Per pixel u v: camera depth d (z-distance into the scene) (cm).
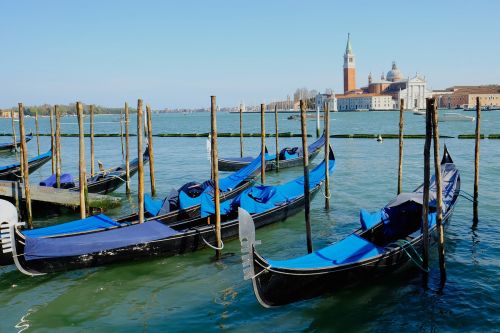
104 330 897
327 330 874
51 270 1101
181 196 1486
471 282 1048
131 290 1065
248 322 907
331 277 948
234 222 1357
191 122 12556
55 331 897
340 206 1792
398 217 1249
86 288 1079
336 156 3428
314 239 1395
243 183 1991
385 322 895
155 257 1222
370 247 1034
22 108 1555
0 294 1055
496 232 1391
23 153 1555
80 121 1494
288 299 920
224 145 4709
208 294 1032
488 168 2636
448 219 1312
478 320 891
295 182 1742
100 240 1137
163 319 931
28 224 1563
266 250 1312
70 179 2019
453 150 3562
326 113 1689
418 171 2598
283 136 5569
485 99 14638
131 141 5644
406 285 1044
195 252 1285
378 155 3428
